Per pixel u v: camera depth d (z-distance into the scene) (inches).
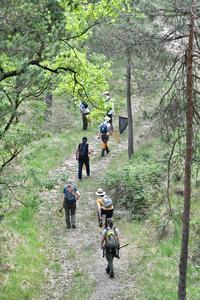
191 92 460.1
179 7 441.1
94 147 1127.0
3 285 585.3
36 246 695.7
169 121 481.4
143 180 817.5
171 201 745.6
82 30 613.9
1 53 403.9
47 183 594.2
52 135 1182.3
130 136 994.1
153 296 566.3
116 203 814.5
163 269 617.3
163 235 687.1
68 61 622.2
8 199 561.3
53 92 661.3
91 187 908.6
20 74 419.8
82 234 748.6
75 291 598.5
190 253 635.5
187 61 457.7
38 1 431.2
